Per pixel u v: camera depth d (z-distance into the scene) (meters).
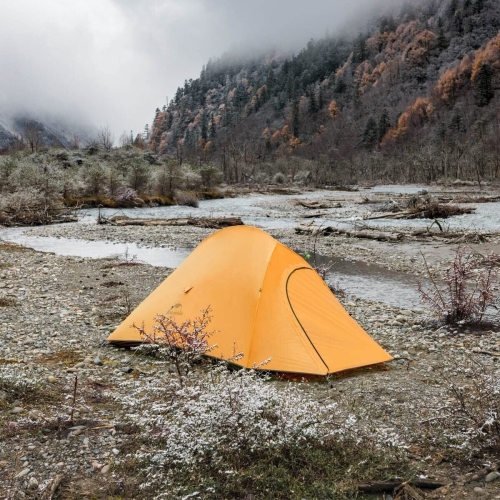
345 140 160.00
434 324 8.81
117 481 3.78
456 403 5.12
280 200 49.16
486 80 148.12
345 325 6.94
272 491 3.65
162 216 31.95
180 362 6.16
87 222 28.44
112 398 5.35
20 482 3.72
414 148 117.00
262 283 6.64
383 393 5.68
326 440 4.24
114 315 9.03
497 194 55.22
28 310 9.23
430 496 3.67
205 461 3.94
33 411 4.84
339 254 18.06
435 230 23.80
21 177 32.22
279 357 6.17
